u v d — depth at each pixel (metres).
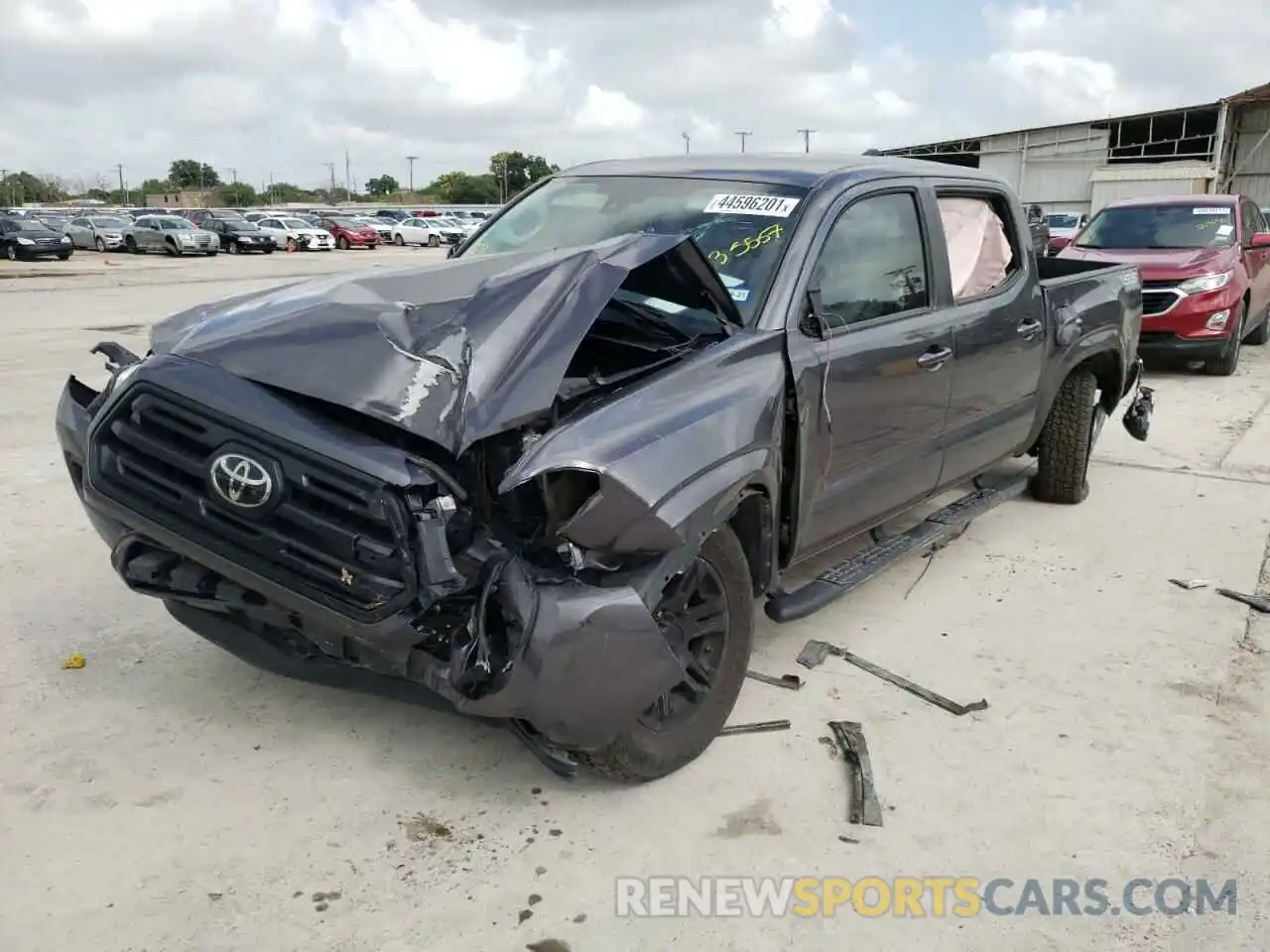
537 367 2.85
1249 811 3.13
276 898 2.63
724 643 3.28
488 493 2.83
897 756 3.38
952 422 4.57
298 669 3.16
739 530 3.43
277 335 2.81
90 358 10.68
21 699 3.53
